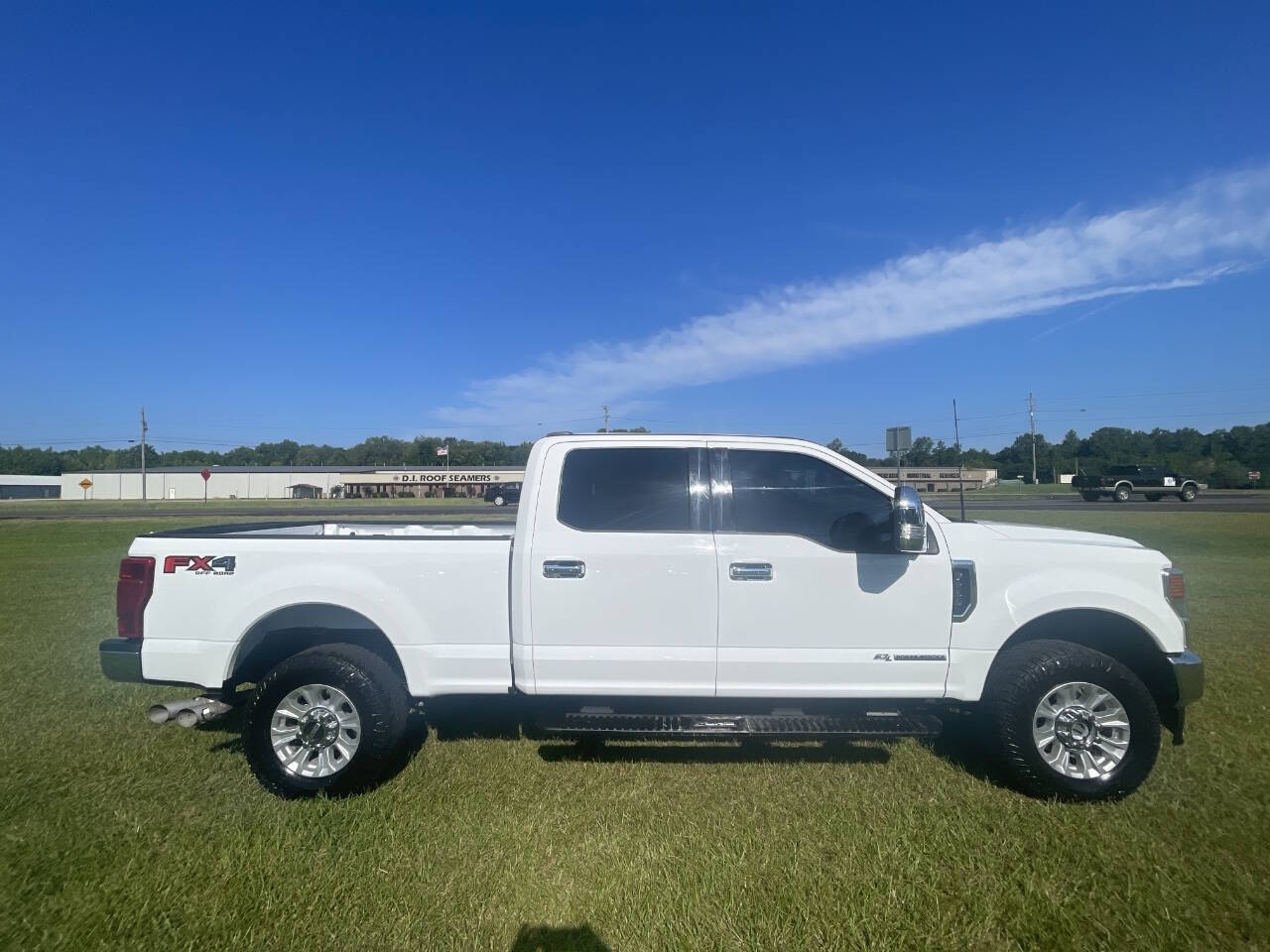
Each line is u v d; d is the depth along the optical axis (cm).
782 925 304
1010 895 324
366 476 7462
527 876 343
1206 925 305
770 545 438
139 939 298
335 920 310
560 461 452
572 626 434
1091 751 424
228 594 444
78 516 3744
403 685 459
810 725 427
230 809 413
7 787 441
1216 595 1104
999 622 435
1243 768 462
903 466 5069
